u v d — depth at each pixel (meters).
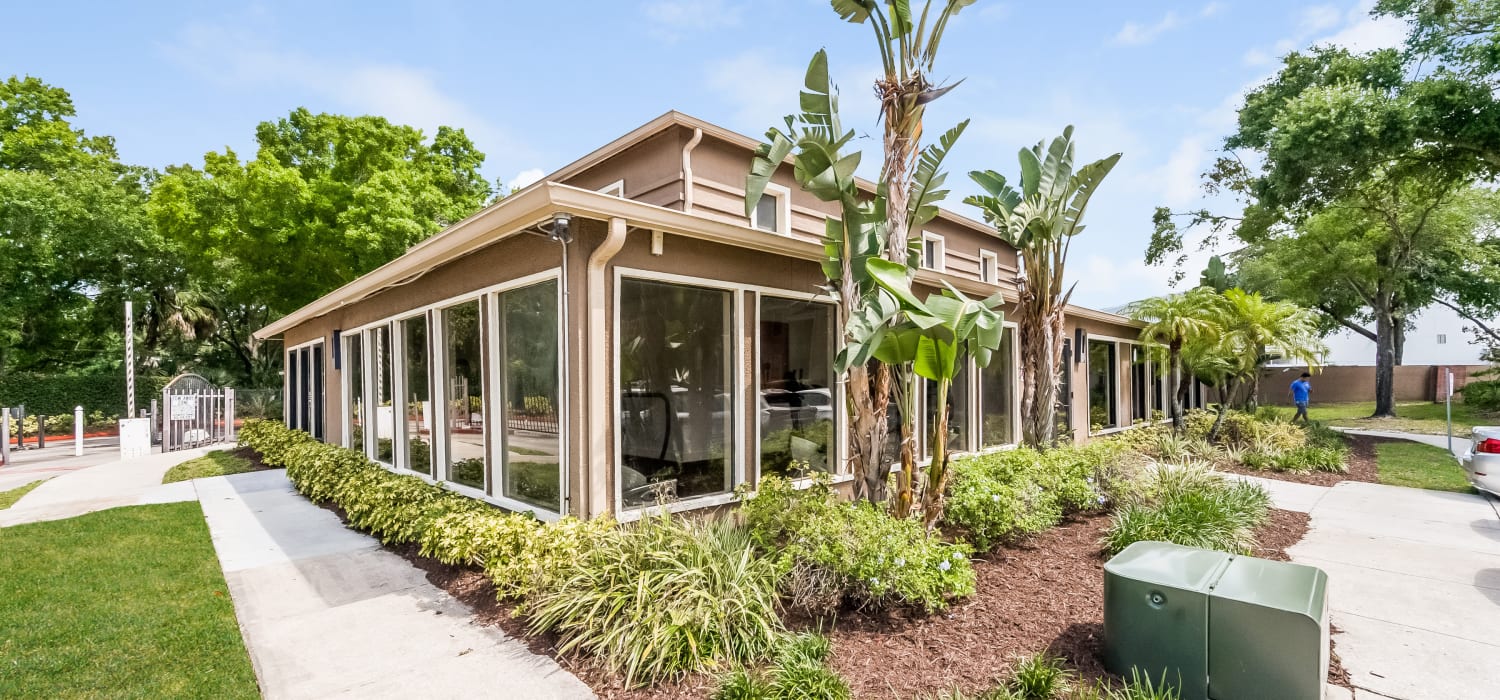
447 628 3.93
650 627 3.38
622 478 4.82
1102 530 5.91
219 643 3.73
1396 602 4.33
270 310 21.23
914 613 3.97
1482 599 4.38
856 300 5.03
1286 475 9.34
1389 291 17.84
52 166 19.83
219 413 14.88
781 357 6.09
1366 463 10.45
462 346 6.36
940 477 4.87
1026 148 7.92
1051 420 8.09
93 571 5.07
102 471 10.59
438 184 21.03
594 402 4.61
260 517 6.85
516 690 3.17
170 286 22.98
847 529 4.20
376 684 3.25
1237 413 12.77
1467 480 8.65
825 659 3.37
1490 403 19.45
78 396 20.77
